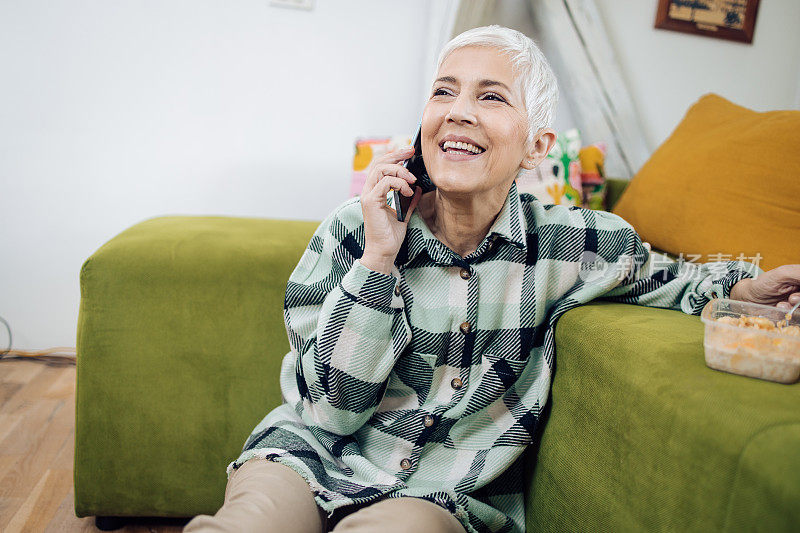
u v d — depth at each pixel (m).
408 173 1.01
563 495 1.02
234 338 1.41
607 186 2.30
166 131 2.45
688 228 1.79
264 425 1.14
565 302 1.14
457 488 1.03
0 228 2.41
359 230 1.12
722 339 0.81
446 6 2.29
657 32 2.58
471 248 1.14
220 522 0.85
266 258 1.42
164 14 2.38
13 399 2.08
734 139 1.80
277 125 2.50
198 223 1.65
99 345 1.37
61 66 2.35
